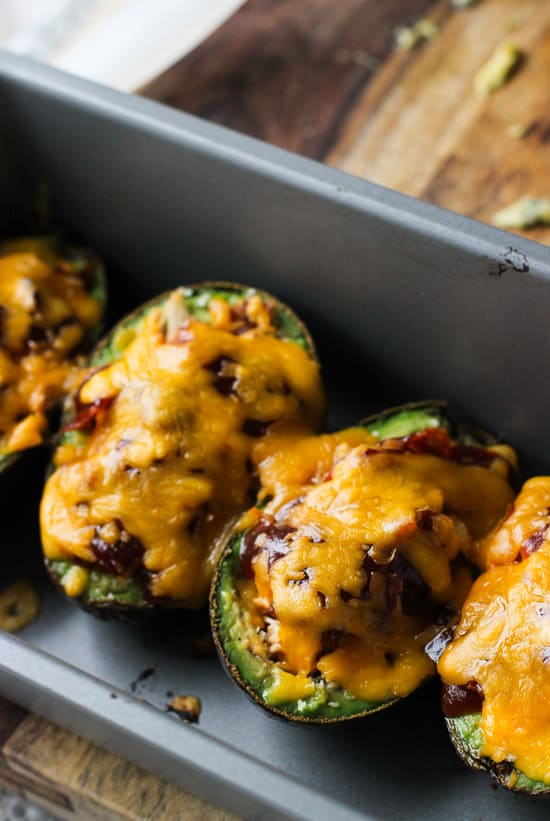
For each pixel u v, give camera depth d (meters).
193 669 0.48
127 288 0.55
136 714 0.42
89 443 0.48
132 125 0.51
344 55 0.62
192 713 0.48
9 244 0.54
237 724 0.47
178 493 0.46
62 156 0.53
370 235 0.49
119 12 0.62
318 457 0.47
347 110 0.61
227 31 0.63
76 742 0.46
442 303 0.49
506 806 0.45
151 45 0.61
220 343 0.48
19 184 0.54
